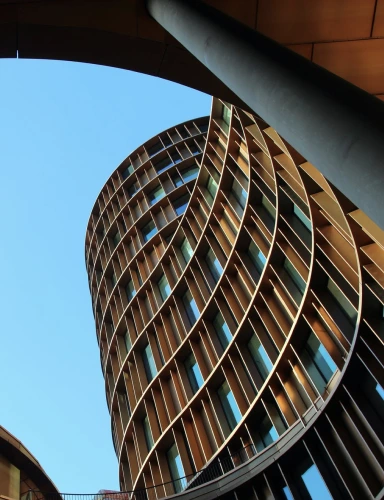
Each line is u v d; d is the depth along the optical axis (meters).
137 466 36.69
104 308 54.06
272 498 21.64
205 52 7.18
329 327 20.86
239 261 31.22
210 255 36.91
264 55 6.05
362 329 17.97
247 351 28.20
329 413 19.59
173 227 47.97
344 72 11.00
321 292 21.88
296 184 22.52
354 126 4.46
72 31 10.70
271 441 24.14
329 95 4.92
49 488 31.17
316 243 20.86
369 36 10.47
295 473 21.34
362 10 10.09
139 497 32.66
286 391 23.00
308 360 22.83
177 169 54.75
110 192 62.59
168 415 33.41
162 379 36.03
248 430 24.95
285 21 10.18
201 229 38.88
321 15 10.07
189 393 32.62
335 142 4.54
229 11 9.91
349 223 17.33
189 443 29.83
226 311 31.55
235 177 32.97
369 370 17.61
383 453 17.14
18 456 29.72
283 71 5.61
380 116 4.42
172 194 51.50
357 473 18.09
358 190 4.24
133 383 40.09
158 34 10.96
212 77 12.12
